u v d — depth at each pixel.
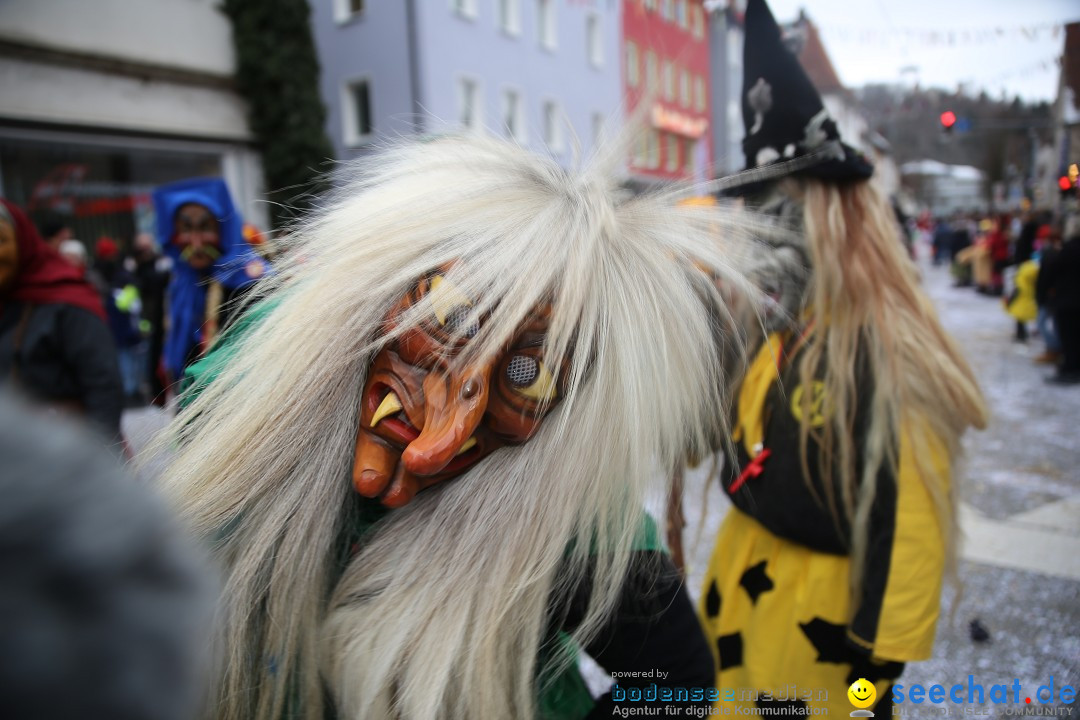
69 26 8.75
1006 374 6.47
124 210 9.64
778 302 1.27
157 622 0.25
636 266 0.74
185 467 0.73
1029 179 12.34
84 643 0.22
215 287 2.40
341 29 11.97
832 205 1.24
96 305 2.13
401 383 0.68
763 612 1.25
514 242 0.70
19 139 8.51
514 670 0.71
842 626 1.19
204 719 0.68
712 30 12.54
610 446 0.70
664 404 0.73
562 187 0.77
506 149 0.83
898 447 1.10
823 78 9.92
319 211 0.89
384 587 0.72
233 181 10.77
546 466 0.70
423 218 0.73
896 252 1.26
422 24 11.12
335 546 0.77
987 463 3.95
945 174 44.59
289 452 0.71
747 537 1.31
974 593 2.49
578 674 0.92
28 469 0.23
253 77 10.35
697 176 1.05
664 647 0.81
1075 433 4.49
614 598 0.73
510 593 0.69
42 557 0.22
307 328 0.73
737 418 1.29
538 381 0.70
